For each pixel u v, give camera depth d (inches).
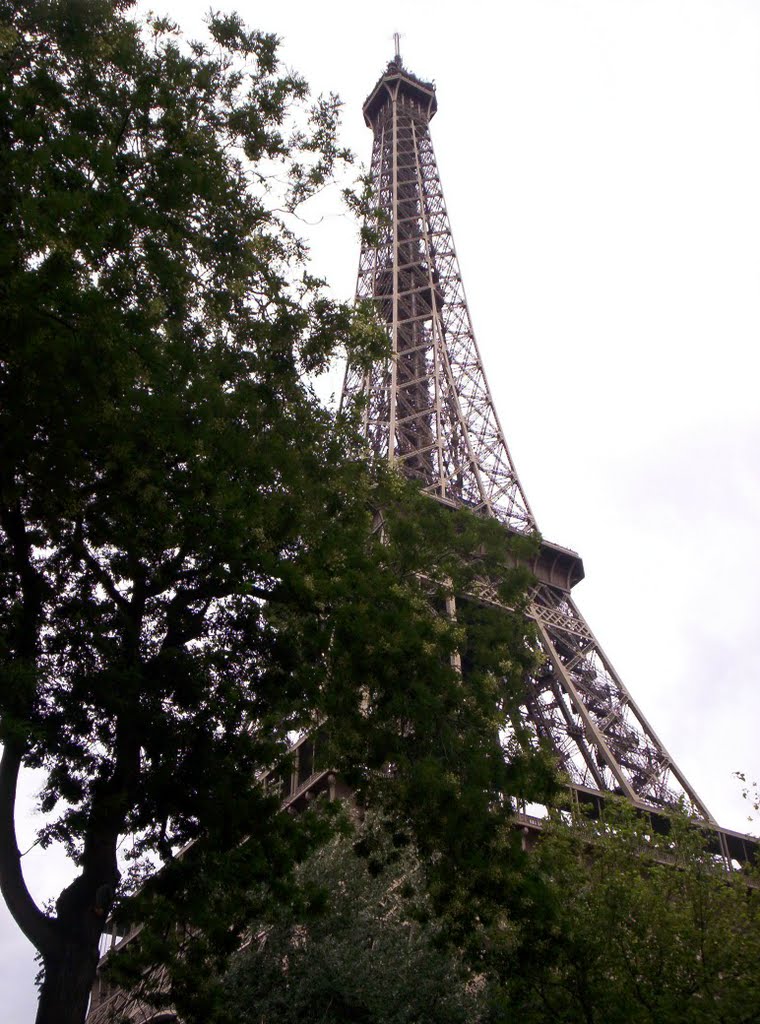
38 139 1018.7
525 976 1402.6
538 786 1227.9
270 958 1784.0
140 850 1152.8
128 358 1000.9
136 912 1082.1
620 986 1521.9
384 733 1198.3
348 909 1813.5
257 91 1277.1
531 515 4042.8
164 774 1075.9
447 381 4704.7
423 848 1197.1
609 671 3609.7
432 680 1198.9
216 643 1179.9
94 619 1127.0
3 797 964.0
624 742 3373.5
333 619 1173.7
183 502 1073.5
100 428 1023.6
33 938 922.1
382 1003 1692.9
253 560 1111.6
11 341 941.2
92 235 979.9
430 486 4109.3
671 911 1612.9
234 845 1129.4
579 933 1496.1
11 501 1007.6
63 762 1092.5
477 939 1251.8
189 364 1108.5
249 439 1146.0
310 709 1200.2
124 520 1088.8
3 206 1004.6
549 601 3853.3
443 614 1342.3
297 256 1288.1
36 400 972.6
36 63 1138.0
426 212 5679.1
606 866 1711.4
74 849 1079.0
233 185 1196.5
